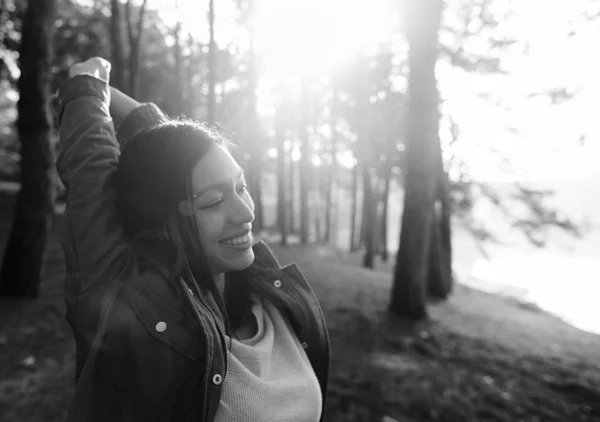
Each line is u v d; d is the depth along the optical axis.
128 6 14.73
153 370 0.72
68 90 0.98
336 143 31.94
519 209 14.38
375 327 8.59
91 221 0.83
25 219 7.68
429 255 15.34
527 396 6.20
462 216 16.25
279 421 0.84
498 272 43.56
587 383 7.12
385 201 27.75
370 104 19.23
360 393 5.29
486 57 13.71
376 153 21.42
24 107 7.79
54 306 7.35
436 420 4.97
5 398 4.26
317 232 35.25
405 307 9.87
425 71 10.07
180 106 20.55
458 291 19.25
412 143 10.25
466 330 10.41
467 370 6.97
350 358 6.60
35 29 7.68
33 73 7.74
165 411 0.73
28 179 7.79
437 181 15.89
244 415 0.81
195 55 23.16
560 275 43.22
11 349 5.47
